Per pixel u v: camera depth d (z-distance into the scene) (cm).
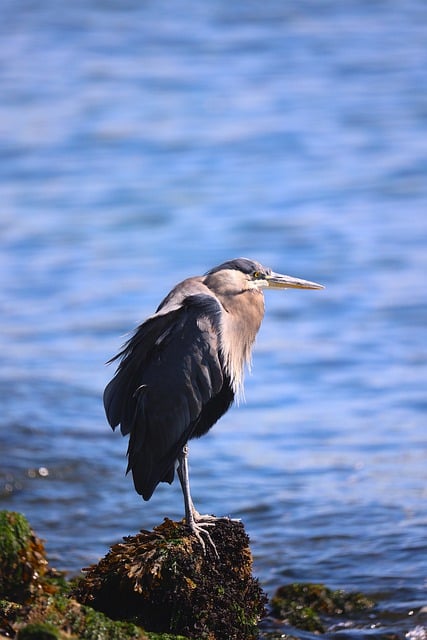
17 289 2202
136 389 802
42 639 644
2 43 4466
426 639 919
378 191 2786
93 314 2044
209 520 797
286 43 4275
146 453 793
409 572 1052
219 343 811
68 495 1265
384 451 1417
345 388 1677
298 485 1305
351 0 4900
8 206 2781
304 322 2011
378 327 1953
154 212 2722
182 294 836
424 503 1234
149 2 4978
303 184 2875
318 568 1070
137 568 762
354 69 3925
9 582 832
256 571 1066
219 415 849
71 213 2725
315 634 924
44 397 1600
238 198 2791
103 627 689
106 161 3139
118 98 3741
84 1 5047
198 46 4300
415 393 1638
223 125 3409
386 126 3309
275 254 2381
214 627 770
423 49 4128
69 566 1064
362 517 1198
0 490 1264
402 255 2328
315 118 3434
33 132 3406
